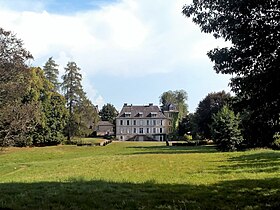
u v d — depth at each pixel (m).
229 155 35.06
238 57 9.77
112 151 60.06
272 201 12.23
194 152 46.59
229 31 9.84
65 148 67.19
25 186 16.66
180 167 24.58
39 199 13.12
